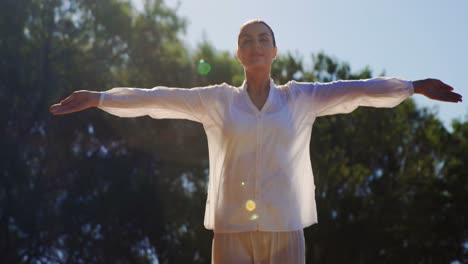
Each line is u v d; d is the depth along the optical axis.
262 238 3.74
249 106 3.79
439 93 3.87
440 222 19.31
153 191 19.52
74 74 19.78
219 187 3.80
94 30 20.83
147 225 19.41
